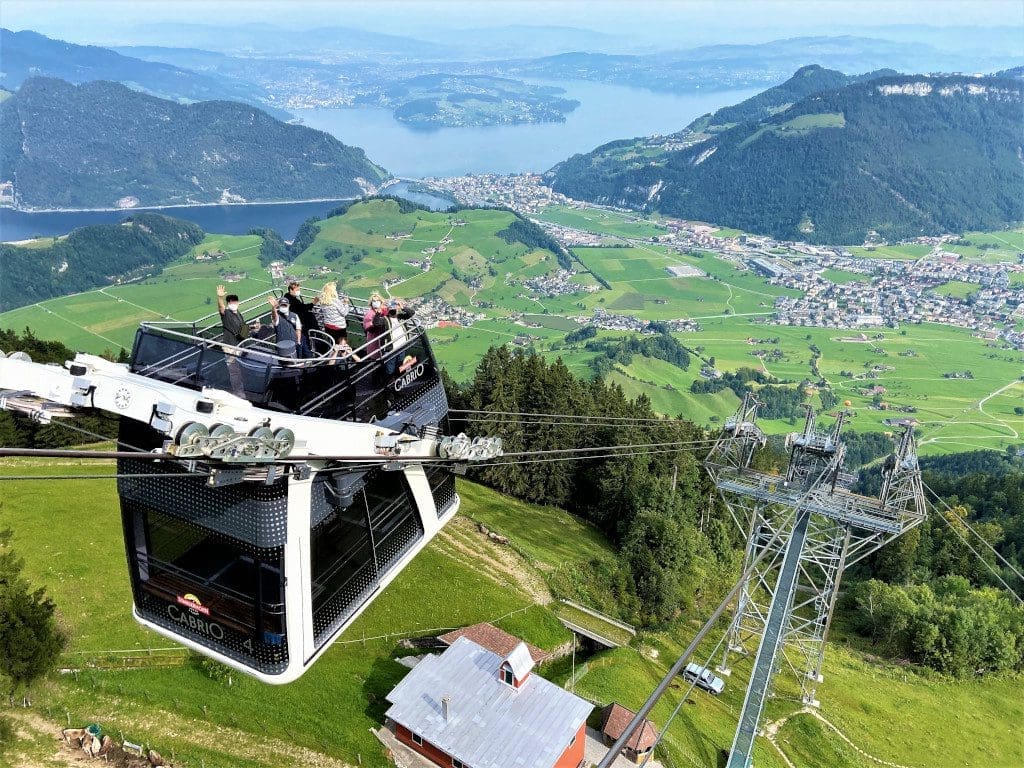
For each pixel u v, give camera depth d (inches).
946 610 2854.3
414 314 676.7
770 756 1983.3
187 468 467.8
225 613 509.7
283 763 1477.6
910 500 2090.3
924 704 2480.3
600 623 2411.4
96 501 2235.5
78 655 1611.7
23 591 1427.2
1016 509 4370.1
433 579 2297.0
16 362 443.2
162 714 1518.2
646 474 3193.9
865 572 3619.6
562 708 1592.0
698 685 2242.9
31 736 1405.0
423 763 1533.0
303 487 508.1
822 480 2188.7
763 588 3255.4
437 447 656.4
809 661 2315.5
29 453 342.6
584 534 3117.6
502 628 2122.3
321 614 545.0
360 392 593.3
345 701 1678.2
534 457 3326.8
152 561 525.0
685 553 2829.7
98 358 460.1
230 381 515.2
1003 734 2423.7
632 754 1729.8
